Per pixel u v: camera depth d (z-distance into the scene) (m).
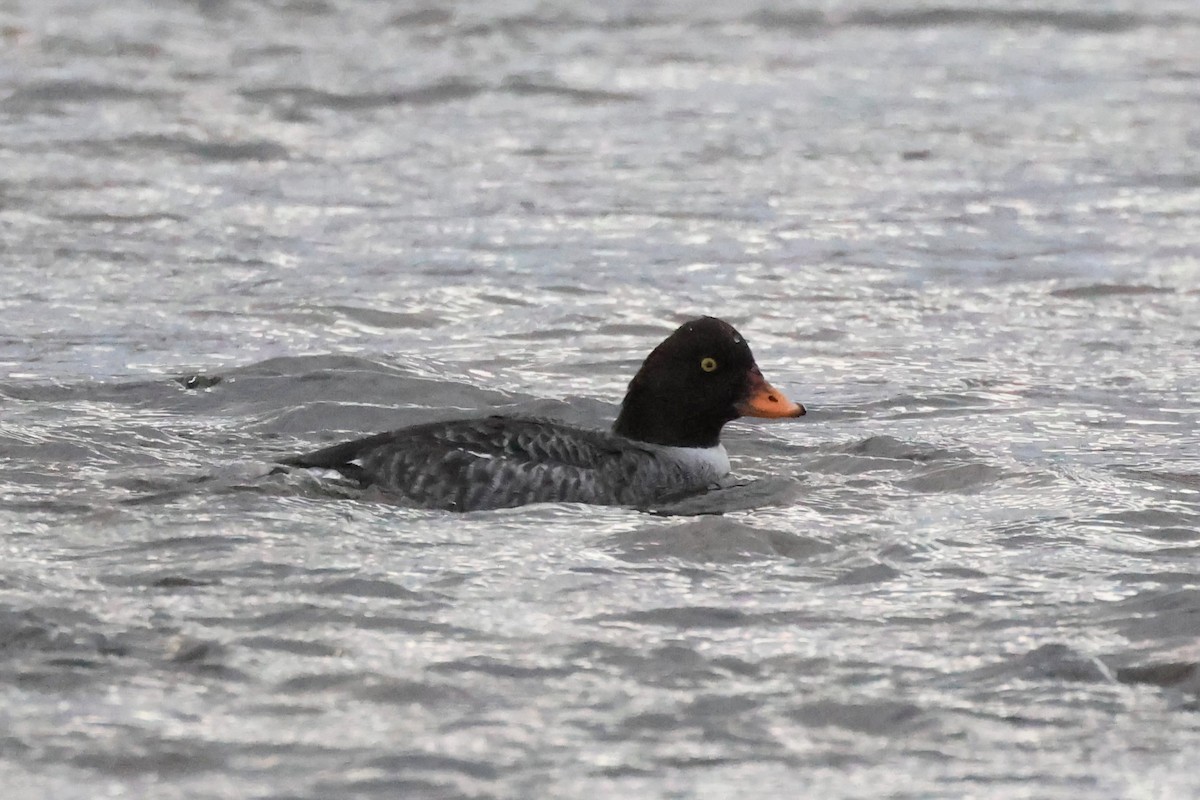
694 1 38.50
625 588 10.32
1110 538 11.49
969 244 22.53
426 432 12.41
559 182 25.64
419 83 31.17
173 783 7.79
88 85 29.88
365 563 10.62
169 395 15.30
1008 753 8.23
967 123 29.58
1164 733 8.42
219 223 22.89
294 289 19.86
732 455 14.08
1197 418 15.29
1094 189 25.48
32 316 18.38
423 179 25.66
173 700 8.61
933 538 11.45
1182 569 10.77
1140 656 9.29
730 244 22.52
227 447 13.72
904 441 14.30
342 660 9.13
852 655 9.32
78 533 11.08
